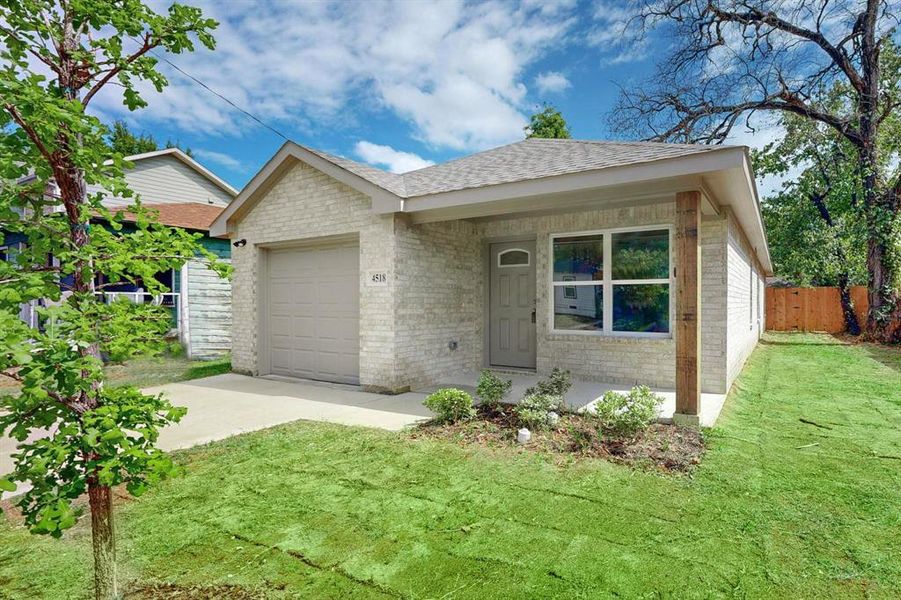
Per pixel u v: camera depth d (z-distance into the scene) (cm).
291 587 239
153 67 212
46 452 166
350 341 805
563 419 528
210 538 287
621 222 747
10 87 159
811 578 248
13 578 249
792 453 441
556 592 235
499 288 889
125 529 298
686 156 482
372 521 308
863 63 1534
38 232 191
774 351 1285
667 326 722
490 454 432
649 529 298
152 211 216
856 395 711
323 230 801
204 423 554
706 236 686
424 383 770
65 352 165
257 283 906
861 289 1766
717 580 246
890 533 294
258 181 854
